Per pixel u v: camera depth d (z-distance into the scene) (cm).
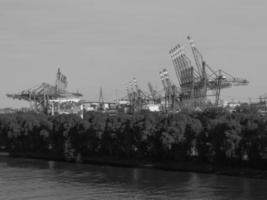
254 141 18162
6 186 16238
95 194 14750
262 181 16625
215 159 19225
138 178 17588
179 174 18512
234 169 18475
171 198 13975
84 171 19762
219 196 14100
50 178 17812
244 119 18962
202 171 19000
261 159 18250
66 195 14712
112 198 14175
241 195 14175
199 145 19788
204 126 19900
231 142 18288
